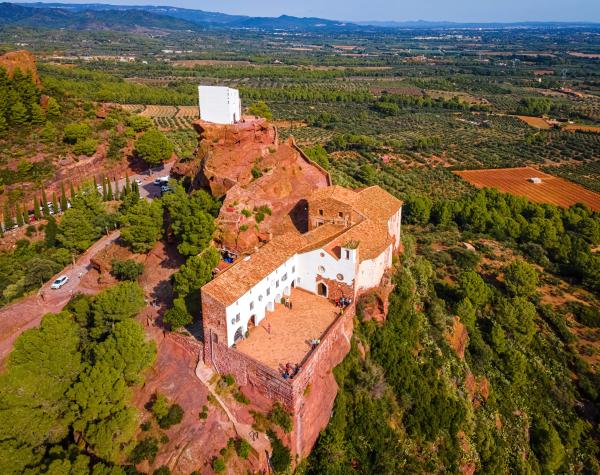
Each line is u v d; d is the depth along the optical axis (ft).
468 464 220.64
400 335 242.58
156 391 189.88
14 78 459.32
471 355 286.25
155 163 467.11
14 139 431.02
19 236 343.05
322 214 257.96
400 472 199.93
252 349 191.52
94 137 468.75
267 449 173.37
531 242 416.46
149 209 272.72
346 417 205.26
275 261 215.72
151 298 241.35
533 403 276.82
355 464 195.72
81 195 338.13
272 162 309.01
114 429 161.79
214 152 318.24
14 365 172.04
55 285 276.41
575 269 377.50
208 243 251.80
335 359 207.72
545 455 251.19
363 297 236.63
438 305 284.20
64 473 144.56
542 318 329.72
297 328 205.67
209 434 174.70
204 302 187.93
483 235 429.79
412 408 218.59
